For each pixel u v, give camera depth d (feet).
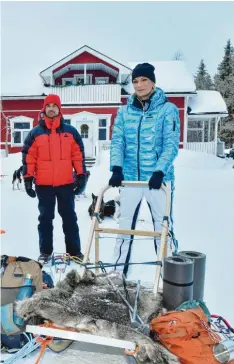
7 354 6.93
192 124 81.00
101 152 50.39
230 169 49.62
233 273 11.48
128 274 10.93
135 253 13.65
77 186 12.73
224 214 21.04
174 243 9.52
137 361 5.87
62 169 12.22
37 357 6.95
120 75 60.90
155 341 6.25
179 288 7.10
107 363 6.77
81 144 12.77
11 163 49.78
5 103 61.77
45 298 6.63
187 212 21.65
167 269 7.23
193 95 60.03
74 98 59.98
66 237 12.73
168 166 9.28
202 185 33.94
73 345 7.35
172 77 62.85
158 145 10.04
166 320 6.28
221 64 128.06
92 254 13.42
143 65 9.84
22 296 7.05
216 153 63.31
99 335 6.06
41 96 59.98
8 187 34.91
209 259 12.89
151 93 10.11
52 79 61.41
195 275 7.95
